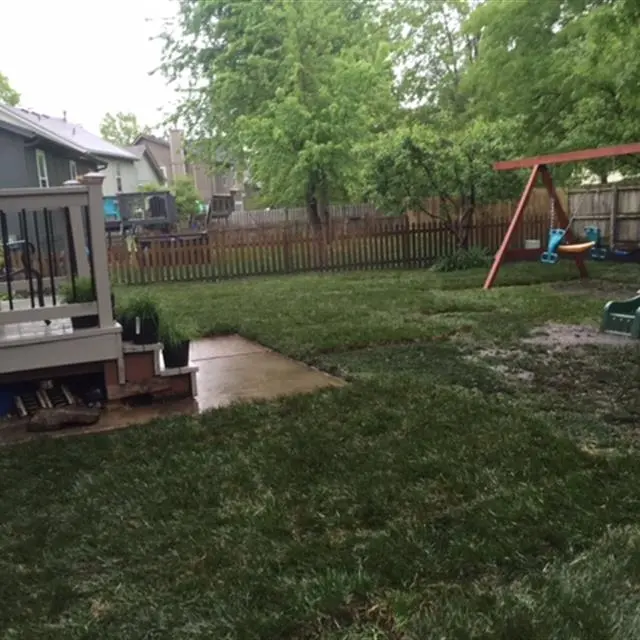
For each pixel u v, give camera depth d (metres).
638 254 12.05
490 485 2.67
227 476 2.87
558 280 9.77
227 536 2.34
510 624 1.77
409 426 3.39
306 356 5.18
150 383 4.08
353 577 2.03
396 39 24.88
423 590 1.96
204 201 34.69
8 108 18.09
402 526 2.36
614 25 6.50
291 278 11.84
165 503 2.63
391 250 13.23
